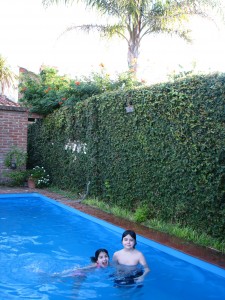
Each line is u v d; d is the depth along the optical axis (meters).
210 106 6.08
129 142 8.42
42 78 16.27
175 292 4.39
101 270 5.02
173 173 7.04
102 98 9.54
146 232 6.82
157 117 7.39
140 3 14.55
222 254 5.50
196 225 6.56
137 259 5.20
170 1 14.53
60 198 10.76
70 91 12.56
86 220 8.40
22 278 4.83
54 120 12.72
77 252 6.00
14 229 7.55
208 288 4.52
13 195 11.30
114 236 7.03
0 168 13.34
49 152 13.30
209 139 6.12
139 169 8.11
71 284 4.62
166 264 5.35
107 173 9.49
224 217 5.93
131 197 8.47
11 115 13.52
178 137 6.81
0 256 5.74
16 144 13.63
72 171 11.56
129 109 8.28
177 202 6.98
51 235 7.08
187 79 6.59
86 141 10.52
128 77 12.78
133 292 4.40
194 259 5.32
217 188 6.02
